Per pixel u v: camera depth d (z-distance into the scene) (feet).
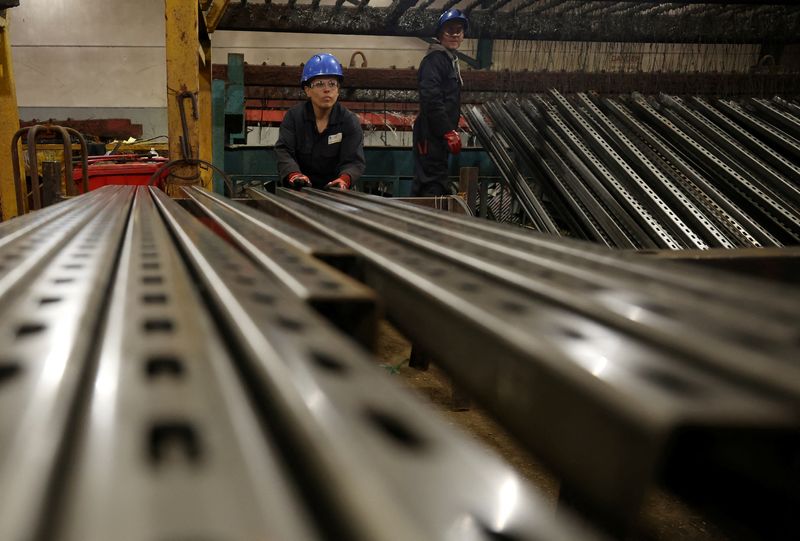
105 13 36.06
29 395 0.95
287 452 0.97
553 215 16.70
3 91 12.47
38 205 9.86
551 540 0.68
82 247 2.77
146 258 2.60
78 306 1.57
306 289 1.76
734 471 1.32
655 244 11.27
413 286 1.94
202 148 15.80
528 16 19.19
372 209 4.70
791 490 1.25
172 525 0.65
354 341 1.69
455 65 14.93
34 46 35.83
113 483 0.74
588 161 13.82
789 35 19.39
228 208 5.22
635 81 18.20
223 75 18.65
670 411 0.88
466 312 1.54
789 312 1.51
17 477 0.70
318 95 11.64
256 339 1.34
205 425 0.93
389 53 40.83
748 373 1.05
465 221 3.83
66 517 0.66
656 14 19.19
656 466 0.84
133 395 1.03
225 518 0.68
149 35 36.60
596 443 0.99
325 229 3.46
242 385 1.19
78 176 14.33
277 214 5.52
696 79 18.06
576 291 1.69
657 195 12.41
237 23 18.24
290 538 0.65
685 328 1.34
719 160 13.08
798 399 0.95
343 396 1.05
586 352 1.20
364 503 0.73
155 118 37.42
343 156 12.54
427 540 0.65
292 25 18.53
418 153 15.40
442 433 0.94
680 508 5.00
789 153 14.11
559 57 24.76
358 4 18.67
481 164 18.13
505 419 1.33
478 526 0.69
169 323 1.51
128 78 36.83
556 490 5.29
